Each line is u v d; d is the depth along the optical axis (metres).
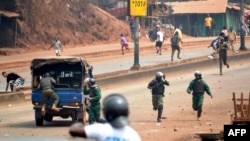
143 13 104.75
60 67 59.91
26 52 154.12
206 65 115.25
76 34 175.00
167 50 148.38
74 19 179.75
